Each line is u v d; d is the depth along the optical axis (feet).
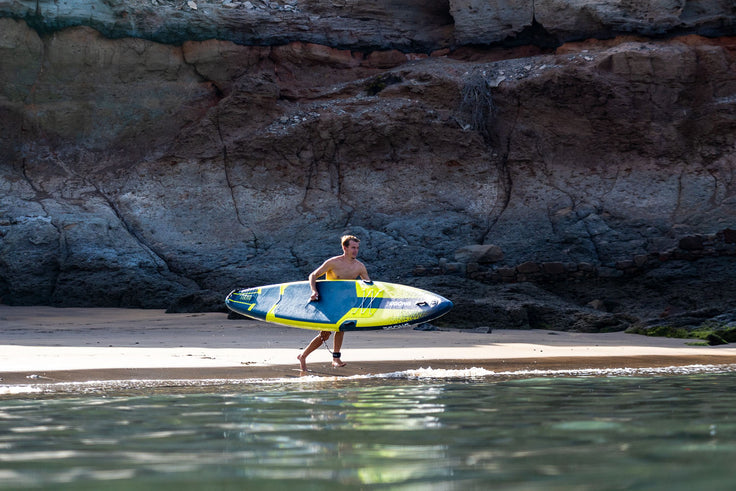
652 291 250.98
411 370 81.51
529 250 310.45
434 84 374.63
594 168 357.20
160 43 374.02
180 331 175.32
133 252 317.22
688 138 355.15
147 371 75.36
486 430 41.16
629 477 29.30
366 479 29.32
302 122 369.30
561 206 338.13
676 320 188.34
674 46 362.74
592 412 48.39
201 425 43.16
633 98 357.61
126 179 361.30
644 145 355.15
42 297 298.76
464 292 239.09
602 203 336.70
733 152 345.72
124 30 364.38
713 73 357.20
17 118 362.74
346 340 144.15
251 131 372.17
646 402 53.98
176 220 343.67
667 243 303.27
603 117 358.23
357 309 86.89
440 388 63.93
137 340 139.85
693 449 35.29
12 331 174.29
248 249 329.31
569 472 30.32
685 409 49.98
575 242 311.06
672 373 80.23
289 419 45.44
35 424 43.57
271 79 380.17
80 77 366.22
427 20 408.67
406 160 366.02
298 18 389.80
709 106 353.10
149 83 377.30
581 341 153.48
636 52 356.79
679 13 367.04
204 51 377.91
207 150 366.63
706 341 147.84
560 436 39.06
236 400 55.06
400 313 86.33
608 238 311.88
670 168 348.59
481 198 351.67
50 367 77.41
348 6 399.44
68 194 350.64
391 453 34.65
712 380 71.82
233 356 100.53
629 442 37.19
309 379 71.26
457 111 374.84
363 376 75.05
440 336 160.25
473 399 55.77
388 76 386.32
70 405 52.01
